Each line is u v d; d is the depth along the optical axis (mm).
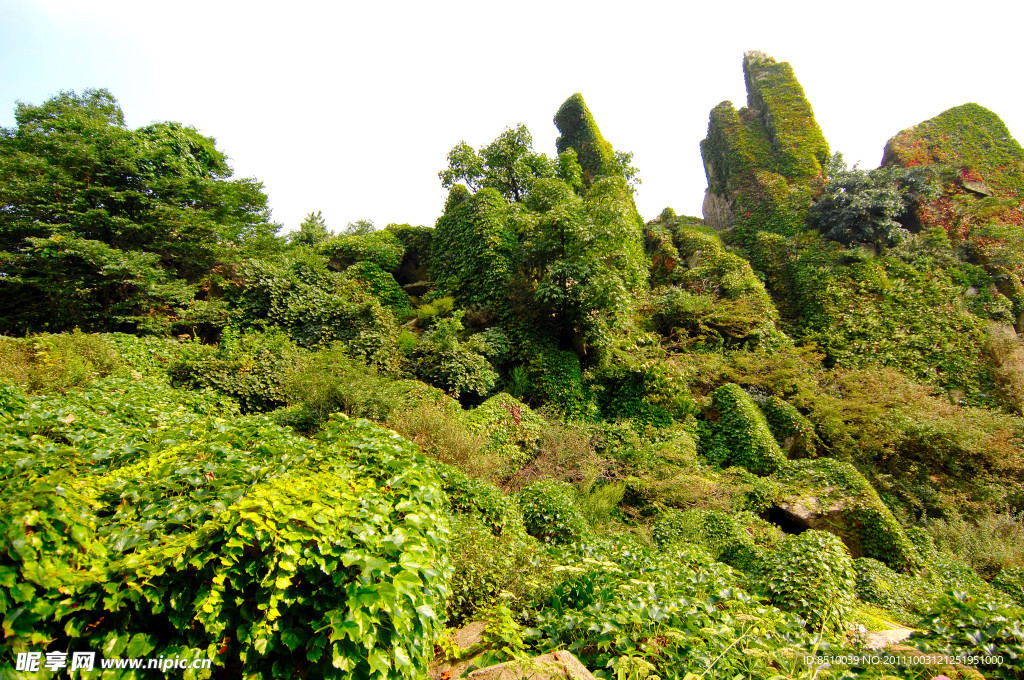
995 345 16062
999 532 9023
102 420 4941
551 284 11648
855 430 11555
